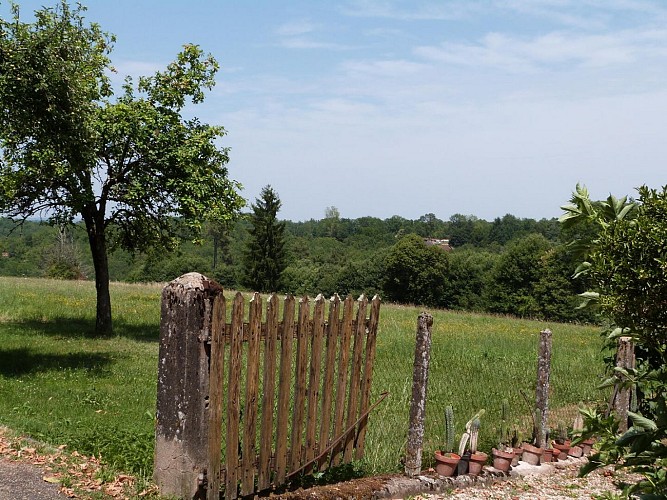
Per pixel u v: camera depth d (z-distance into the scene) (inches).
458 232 5167.3
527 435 350.0
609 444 106.0
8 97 454.9
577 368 603.8
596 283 94.8
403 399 408.2
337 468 266.4
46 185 687.7
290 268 3946.9
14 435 282.5
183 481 213.9
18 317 837.2
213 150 769.6
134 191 718.5
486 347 750.5
